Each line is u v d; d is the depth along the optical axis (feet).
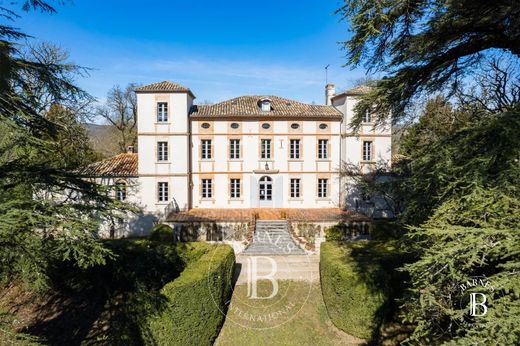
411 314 22.80
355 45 34.04
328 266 45.68
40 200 29.17
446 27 32.35
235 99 102.68
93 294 49.88
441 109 77.25
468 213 19.58
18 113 27.20
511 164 19.07
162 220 81.82
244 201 92.43
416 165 31.86
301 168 93.30
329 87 105.81
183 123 86.79
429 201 27.89
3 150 27.71
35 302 48.55
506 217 17.83
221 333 41.14
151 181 86.48
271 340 39.70
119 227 84.53
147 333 33.01
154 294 34.30
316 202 93.76
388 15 30.50
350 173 89.56
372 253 49.14
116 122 158.51
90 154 94.99
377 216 90.02
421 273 20.71
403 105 40.37
